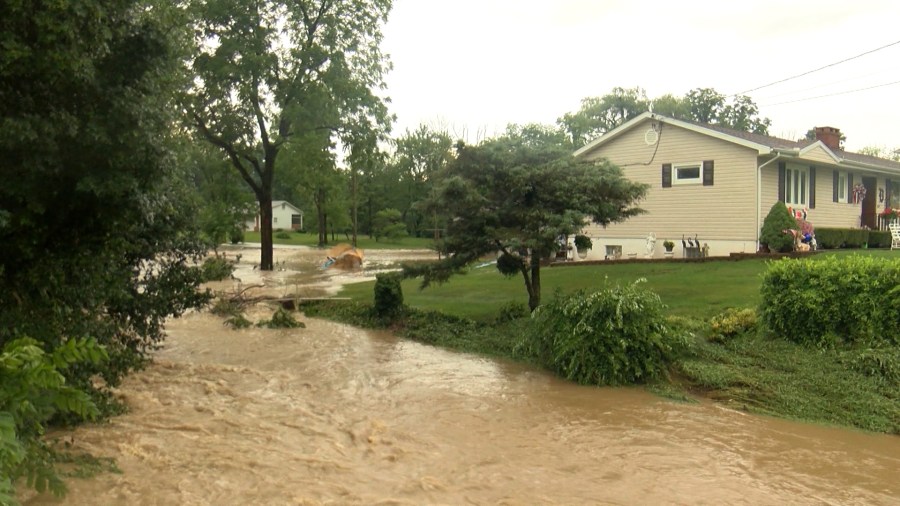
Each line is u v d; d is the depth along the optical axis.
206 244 9.95
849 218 24.81
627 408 8.43
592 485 5.93
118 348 8.09
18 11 5.26
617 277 16.69
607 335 9.61
